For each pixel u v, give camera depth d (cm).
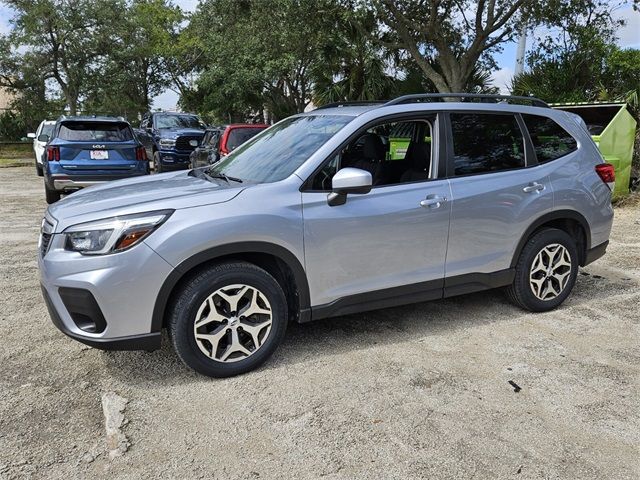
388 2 1232
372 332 430
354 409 319
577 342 413
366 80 1852
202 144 1320
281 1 1254
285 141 425
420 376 358
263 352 361
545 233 457
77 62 2748
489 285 442
